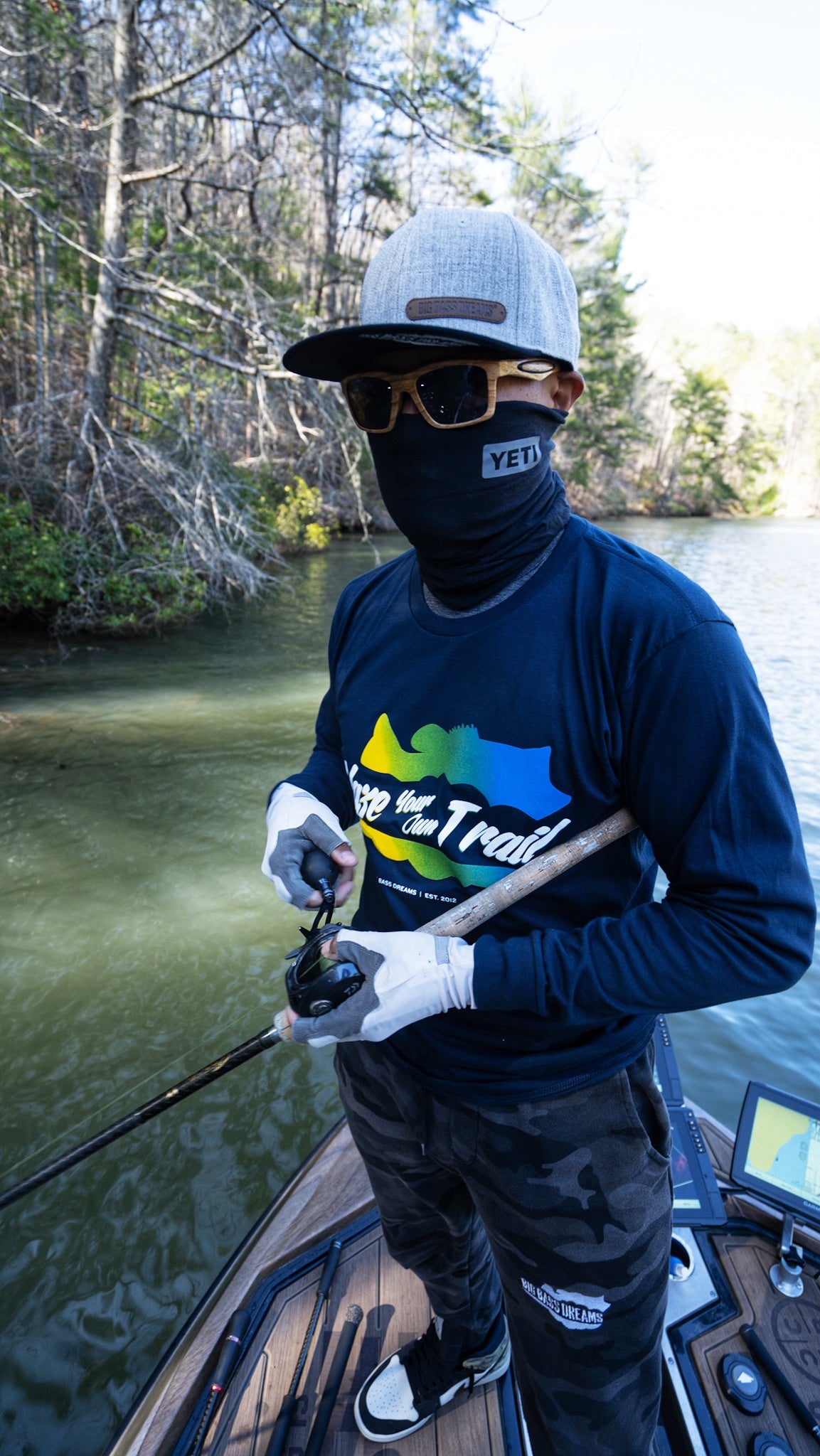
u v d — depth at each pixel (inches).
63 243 406.0
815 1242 68.4
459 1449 55.8
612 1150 38.7
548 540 37.2
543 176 384.2
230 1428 57.4
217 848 188.2
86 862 179.6
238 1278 68.6
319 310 507.2
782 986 33.2
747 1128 69.0
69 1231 96.9
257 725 271.3
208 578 425.7
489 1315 54.6
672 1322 62.9
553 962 34.8
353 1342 62.6
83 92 438.6
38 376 443.8
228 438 482.6
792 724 299.0
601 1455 42.3
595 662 34.5
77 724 264.5
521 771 36.4
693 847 33.4
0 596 355.6
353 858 44.9
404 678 40.1
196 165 409.1
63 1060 123.6
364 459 406.3
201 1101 116.4
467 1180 41.9
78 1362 83.4
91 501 389.1
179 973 144.2
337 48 383.2
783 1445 54.6
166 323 388.5
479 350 33.9
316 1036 37.7
